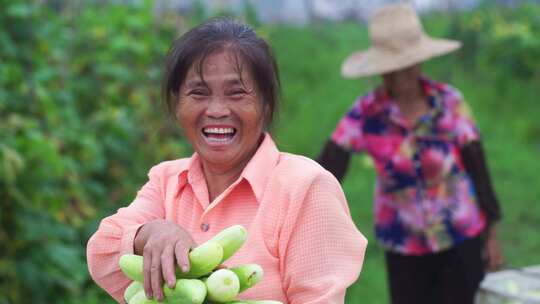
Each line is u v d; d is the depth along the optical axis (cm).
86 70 611
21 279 429
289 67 1184
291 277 183
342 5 1562
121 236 194
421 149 397
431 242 399
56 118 505
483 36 1148
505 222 728
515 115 1038
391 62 397
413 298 413
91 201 542
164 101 197
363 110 406
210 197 200
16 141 441
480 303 386
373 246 661
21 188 439
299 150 900
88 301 469
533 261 640
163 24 723
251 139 190
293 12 1482
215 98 185
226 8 941
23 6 484
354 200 781
